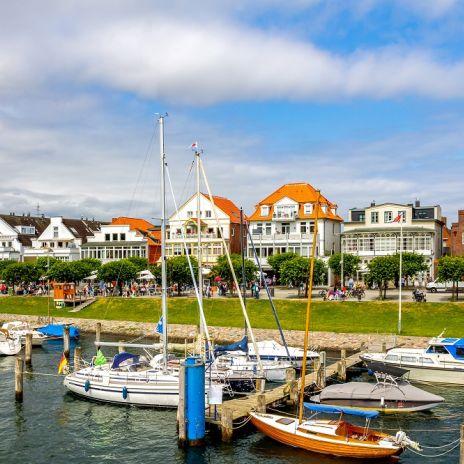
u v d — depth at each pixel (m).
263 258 100.94
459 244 99.75
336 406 34.00
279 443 30.91
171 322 70.06
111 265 83.44
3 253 120.50
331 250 103.06
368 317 63.56
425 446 30.61
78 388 39.00
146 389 36.66
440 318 61.03
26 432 33.12
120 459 29.34
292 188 106.12
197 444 30.50
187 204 105.56
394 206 95.75
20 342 58.06
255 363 41.69
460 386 40.81
